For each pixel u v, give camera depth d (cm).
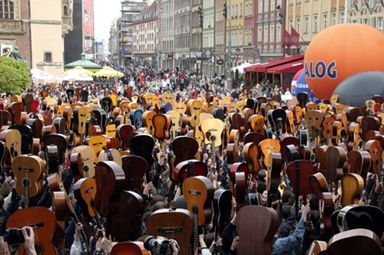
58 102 3081
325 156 1266
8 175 1323
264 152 1337
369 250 588
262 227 757
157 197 994
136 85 6075
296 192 1055
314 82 3259
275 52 7156
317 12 6056
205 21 10562
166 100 2853
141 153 1332
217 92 4962
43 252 762
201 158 1550
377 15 4888
